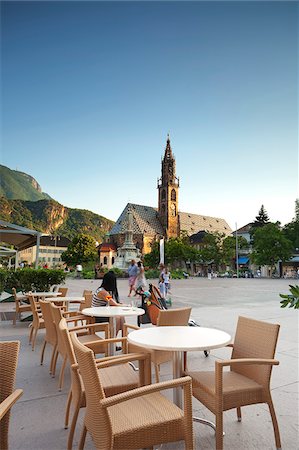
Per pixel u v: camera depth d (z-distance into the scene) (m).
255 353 3.75
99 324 5.68
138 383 3.64
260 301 17.38
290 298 2.92
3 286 13.28
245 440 3.53
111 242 105.56
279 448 3.35
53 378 5.38
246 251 83.06
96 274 45.78
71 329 5.51
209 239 77.62
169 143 113.38
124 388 3.58
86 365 2.63
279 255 63.03
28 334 8.88
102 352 5.37
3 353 2.81
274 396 4.69
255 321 3.89
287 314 12.32
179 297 19.48
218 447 3.19
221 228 126.94
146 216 108.31
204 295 21.02
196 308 14.16
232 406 3.31
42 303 6.14
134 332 4.09
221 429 3.20
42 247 125.19
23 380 5.29
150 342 3.55
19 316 11.66
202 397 3.48
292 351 6.99
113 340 4.45
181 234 101.31
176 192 111.75
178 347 3.33
